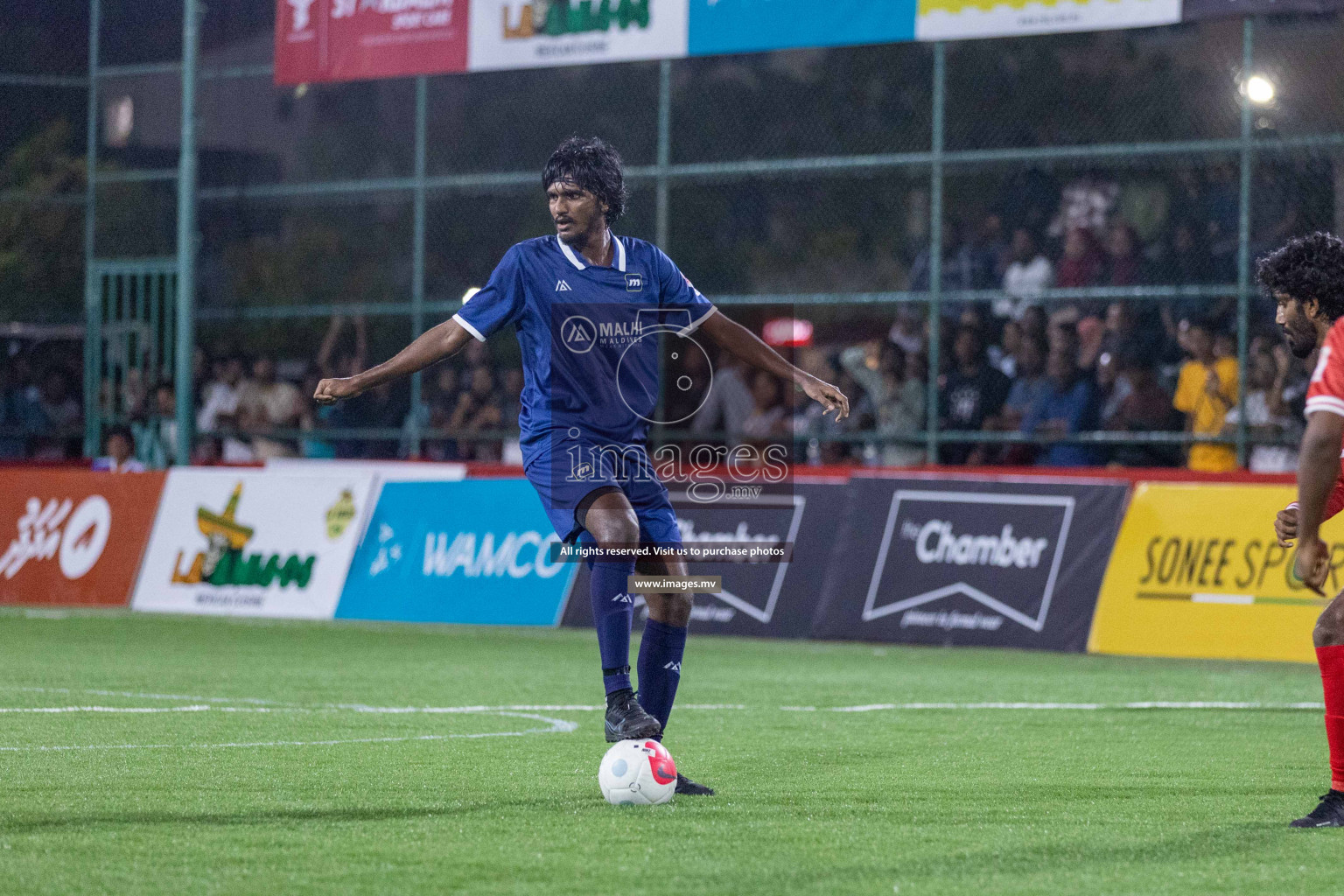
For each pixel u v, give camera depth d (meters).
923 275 36.06
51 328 41.34
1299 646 26.80
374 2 35.88
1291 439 31.00
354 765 14.65
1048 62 38.75
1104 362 32.81
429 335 12.73
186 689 21.95
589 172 12.58
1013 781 14.06
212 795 12.69
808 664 27.33
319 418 39.03
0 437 41.00
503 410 37.66
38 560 37.16
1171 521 28.53
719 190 42.25
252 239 41.91
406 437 36.84
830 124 41.62
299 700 20.77
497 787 13.30
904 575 30.45
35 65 41.72
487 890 9.21
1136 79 37.75
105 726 17.55
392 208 42.53
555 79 43.06
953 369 33.97
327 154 42.81
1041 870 9.96
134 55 41.31
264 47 41.94
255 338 39.94
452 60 35.22
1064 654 29.42
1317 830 11.49
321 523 34.94
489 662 26.91
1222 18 29.58
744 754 15.93
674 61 42.66
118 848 10.43
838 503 31.48
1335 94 33.31
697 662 27.66
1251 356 31.39
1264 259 11.72
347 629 34.00
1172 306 32.97
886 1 31.69
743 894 9.15
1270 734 18.11
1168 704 21.55
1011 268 35.03
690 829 11.30
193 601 35.53
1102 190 34.94
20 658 26.12
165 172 40.78
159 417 40.06
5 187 41.62
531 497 33.31
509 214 42.47
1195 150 31.08
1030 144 39.16
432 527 34.06
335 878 9.52
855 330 40.47
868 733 17.84
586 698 21.41
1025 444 33.31
